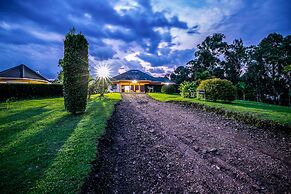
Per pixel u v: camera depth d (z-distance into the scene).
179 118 11.35
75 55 10.43
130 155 5.95
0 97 19.36
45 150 5.22
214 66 52.06
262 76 45.28
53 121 8.72
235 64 51.84
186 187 4.25
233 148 6.39
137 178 4.64
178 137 7.65
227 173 4.79
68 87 10.38
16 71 31.83
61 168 4.23
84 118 9.46
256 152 6.04
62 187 3.55
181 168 5.10
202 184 4.35
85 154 4.97
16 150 5.22
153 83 50.97
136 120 11.02
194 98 21.20
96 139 6.13
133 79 53.34
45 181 3.72
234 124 9.48
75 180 3.78
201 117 11.50
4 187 3.52
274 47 43.06
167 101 19.97
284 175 4.66
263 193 3.99
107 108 13.44
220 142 6.99
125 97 26.36
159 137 7.71
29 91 22.06
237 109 11.65
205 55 51.66
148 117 11.86
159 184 4.38
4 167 4.27
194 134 8.03
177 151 6.22
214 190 4.12
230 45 52.56
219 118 10.97
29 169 4.18
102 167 4.88
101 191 3.98
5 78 29.27
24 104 15.12
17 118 9.30
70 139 6.12
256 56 44.22
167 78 67.38
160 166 5.23
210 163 5.34
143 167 5.18
